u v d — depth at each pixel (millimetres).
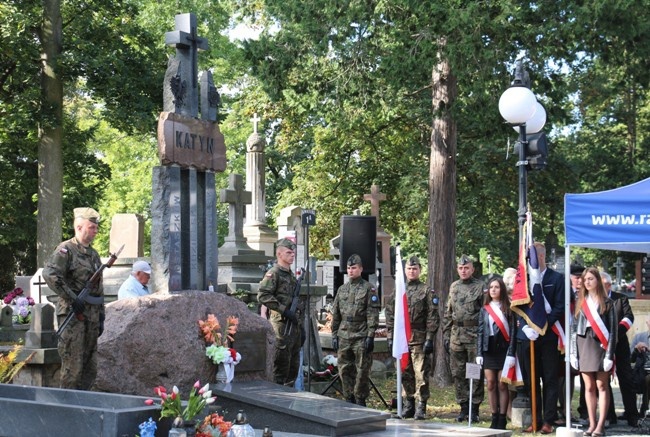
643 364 13477
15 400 7145
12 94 30797
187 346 10477
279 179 45188
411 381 13508
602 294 11859
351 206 38219
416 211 34625
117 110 29922
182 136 11422
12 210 33656
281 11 18156
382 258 28562
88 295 9602
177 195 11289
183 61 11711
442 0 15922
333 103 18844
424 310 13422
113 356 10023
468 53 16047
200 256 11898
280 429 9930
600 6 15602
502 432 10250
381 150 36969
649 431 12484
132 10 32094
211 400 7145
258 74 18641
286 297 12383
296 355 12625
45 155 29672
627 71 18141
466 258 13227
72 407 6938
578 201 11625
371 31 17812
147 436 6785
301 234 28766
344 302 13297
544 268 12555
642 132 41156
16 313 14516
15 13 27641
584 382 12602
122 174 44906
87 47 29422
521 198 12570
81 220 9758
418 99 30453
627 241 11336
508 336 12266
